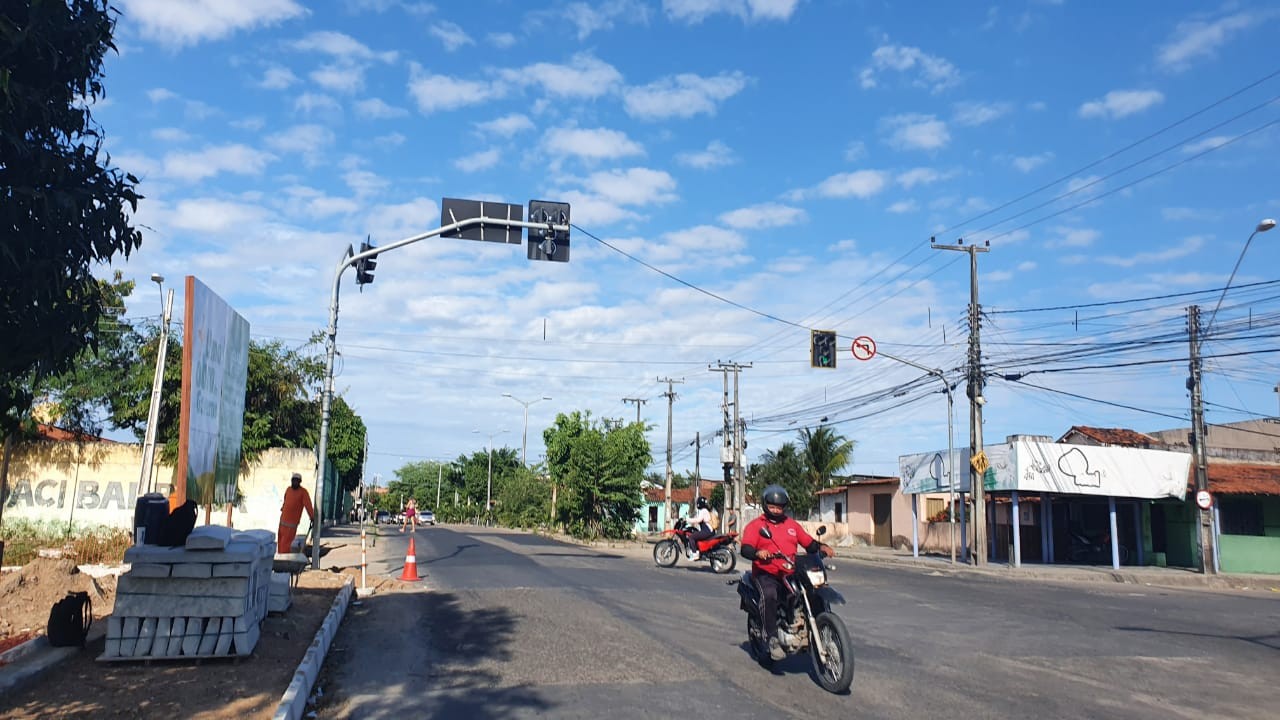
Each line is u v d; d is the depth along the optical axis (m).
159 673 7.54
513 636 10.17
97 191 5.52
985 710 7.07
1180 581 24.88
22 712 6.25
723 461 43.38
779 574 8.22
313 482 25.02
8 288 5.27
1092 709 7.20
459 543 28.67
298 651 8.65
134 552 7.91
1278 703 7.65
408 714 6.78
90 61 5.62
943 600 15.60
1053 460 27.41
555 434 39.41
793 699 7.30
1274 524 30.69
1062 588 19.66
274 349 26.80
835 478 55.53
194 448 10.02
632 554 26.94
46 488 21.69
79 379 23.05
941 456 31.17
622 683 7.82
